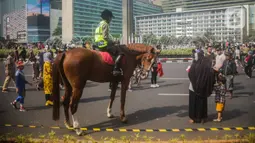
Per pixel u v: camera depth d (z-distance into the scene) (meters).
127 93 13.52
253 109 10.12
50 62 10.79
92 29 71.62
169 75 21.14
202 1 89.81
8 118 8.86
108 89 14.78
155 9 107.50
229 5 82.25
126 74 8.32
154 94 13.21
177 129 7.65
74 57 7.28
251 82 17.16
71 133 7.32
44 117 9.02
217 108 8.49
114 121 8.53
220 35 77.12
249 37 72.06
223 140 6.23
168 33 90.31
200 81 7.95
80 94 7.40
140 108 10.28
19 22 120.06
